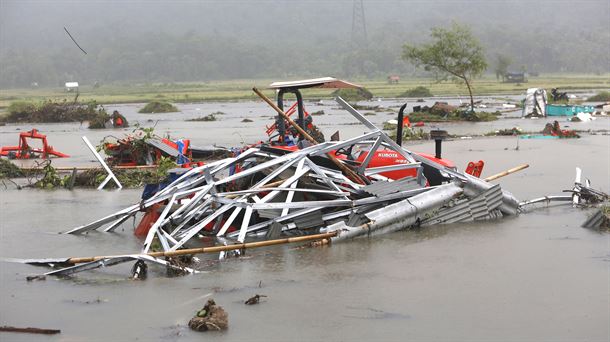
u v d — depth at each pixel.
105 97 115.19
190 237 12.78
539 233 13.86
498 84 131.75
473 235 13.70
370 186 14.15
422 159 15.13
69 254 12.91
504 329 9.27
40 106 60.03
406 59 56.81
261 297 10.38
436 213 14.41
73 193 19.42
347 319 9.61
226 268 11.75
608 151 27.00
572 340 8.94
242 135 38.22
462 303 10.15
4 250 13.23
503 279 11.12
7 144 36.50
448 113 48.56
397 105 70.75
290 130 18.09
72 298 10.54
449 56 52.84
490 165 23.20
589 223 14.32
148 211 14.30
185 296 10.52
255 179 14.77
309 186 14.26
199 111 69.12
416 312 9.84
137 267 11.45
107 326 9.49
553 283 10.93
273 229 13.08
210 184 13.80
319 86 15.59
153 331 9.32
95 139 38.41
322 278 11.20
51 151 28.77
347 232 13.23
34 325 9.56
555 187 18.86
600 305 10.04
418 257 12.24
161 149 23.17
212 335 9.17
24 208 17.22
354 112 15.13
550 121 46.12
